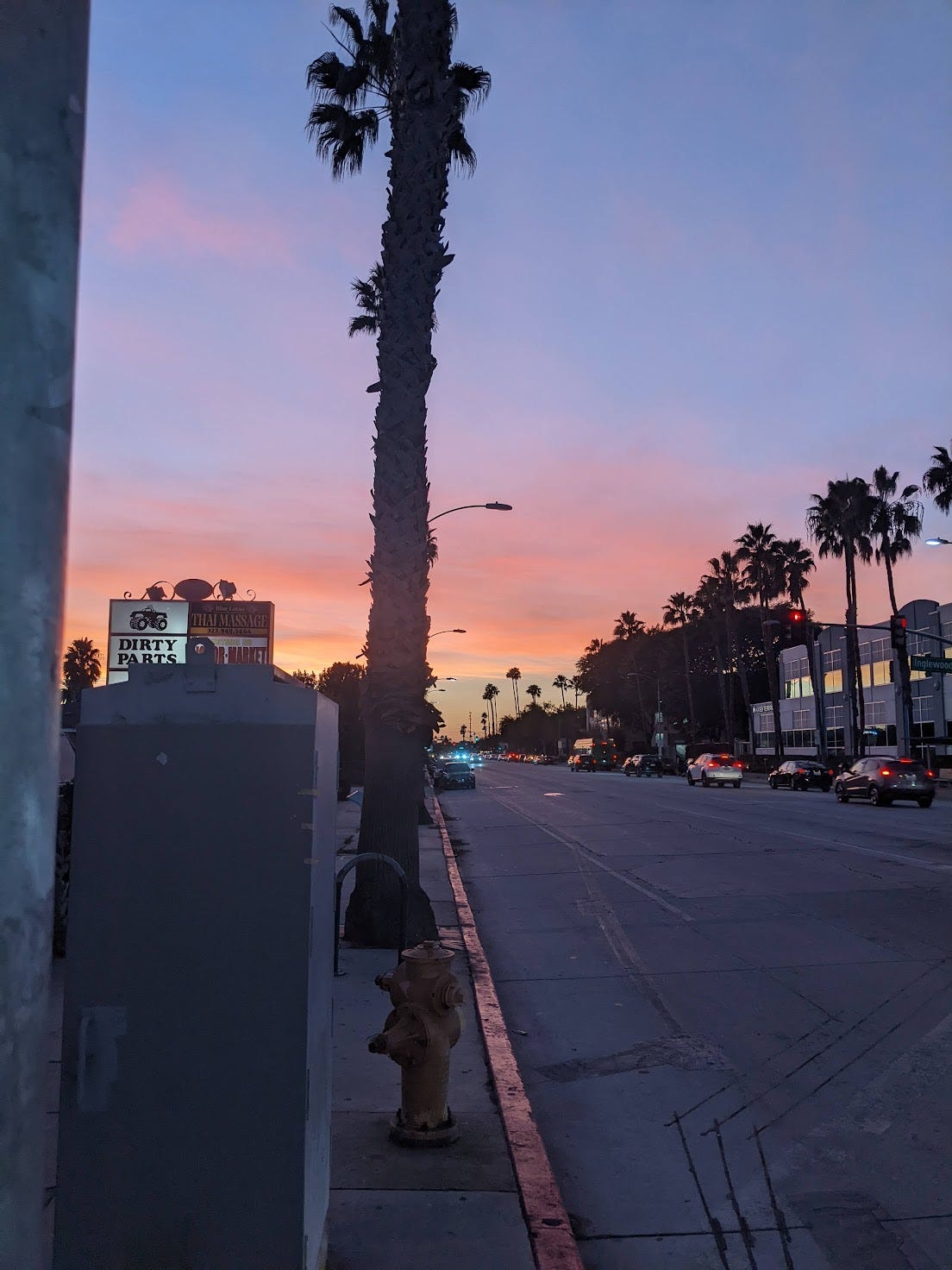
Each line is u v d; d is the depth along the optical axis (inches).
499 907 540.4
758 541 3011.8
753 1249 174.7
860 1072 257.8
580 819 1125.1
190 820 124.0
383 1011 299.4
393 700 399.2
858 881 568.4
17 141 62.4
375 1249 158.6
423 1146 198.8
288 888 123.5
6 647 59.1
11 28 62.9
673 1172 206.2
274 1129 121.0
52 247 63.4
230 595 566.3
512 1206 173.8
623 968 383.6
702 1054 277.7
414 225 427.5
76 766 125.2
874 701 2780.5
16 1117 57.9
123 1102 121.2
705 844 797.9
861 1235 178.1
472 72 597.0
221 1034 121.9
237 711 125.4
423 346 424.5
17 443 60.6
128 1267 119.6
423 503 419.2
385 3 618.8
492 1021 299.1
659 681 4227.4
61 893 352.8
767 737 3550.7
